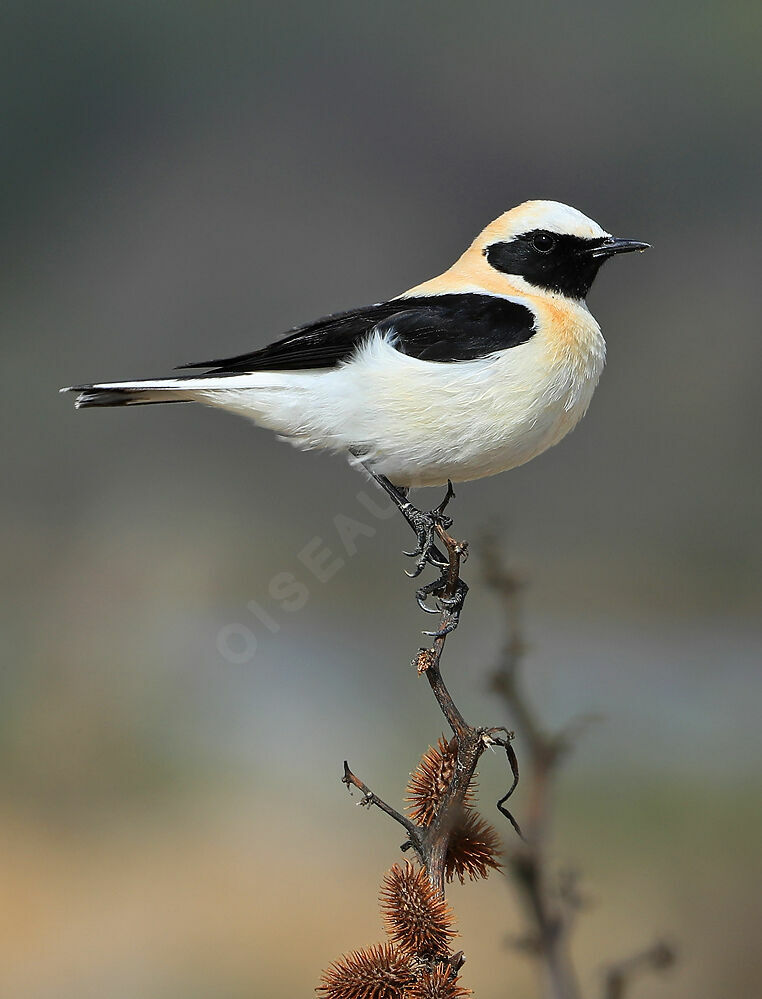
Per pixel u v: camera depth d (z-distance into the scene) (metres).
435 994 4.10
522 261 4.25
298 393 4.23
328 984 4.11
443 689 4.11
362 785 4.11
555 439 4.23
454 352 4.22
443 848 4.11
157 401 4.24
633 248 4.25
